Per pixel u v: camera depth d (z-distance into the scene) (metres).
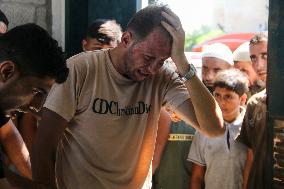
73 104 1.72
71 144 1.79
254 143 2.46
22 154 1.74
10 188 1.46
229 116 2.66
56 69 1.29
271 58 1.69
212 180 2.61
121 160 1.80
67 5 3.04
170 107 1.88
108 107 1.75
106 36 2.67
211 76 3.16
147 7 1.68
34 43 1.25
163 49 1.65
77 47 3.09
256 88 3.15
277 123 1.69
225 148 2.61
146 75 1.73
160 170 2.68
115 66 1.75
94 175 1.79
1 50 1.25
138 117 1.80
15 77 1.25
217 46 3.26
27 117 2.44
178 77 1.87
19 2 2.92
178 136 2.70
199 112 1.78
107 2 3.06
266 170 1.75
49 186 1.70
